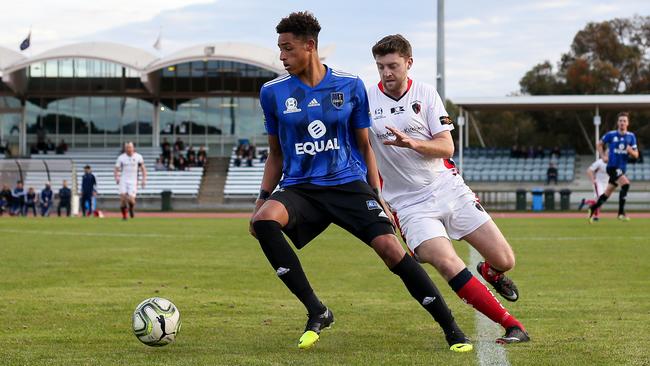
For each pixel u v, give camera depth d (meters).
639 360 14.28
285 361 14.34
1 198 93.25
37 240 45.97
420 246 16.81
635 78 179.25
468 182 123.62
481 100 110.69
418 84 17.36
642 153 124.50
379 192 16.72
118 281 27.16
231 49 123.69
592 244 41.91
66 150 126.62
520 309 20.81
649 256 35.41
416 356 14.79
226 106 128.88
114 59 118.81
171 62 117.19
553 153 125.88
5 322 18.92
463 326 18.33
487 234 17.19
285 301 22.47
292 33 15.79
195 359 14.57
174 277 28.34
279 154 16.98
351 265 32.50
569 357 14.56
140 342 16.36
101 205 116.31
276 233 15.71
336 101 16.06
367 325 18.47
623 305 21.44
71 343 16.28
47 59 118.38
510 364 14.00
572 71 173.88
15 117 130.38
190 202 116.94
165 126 129.25
